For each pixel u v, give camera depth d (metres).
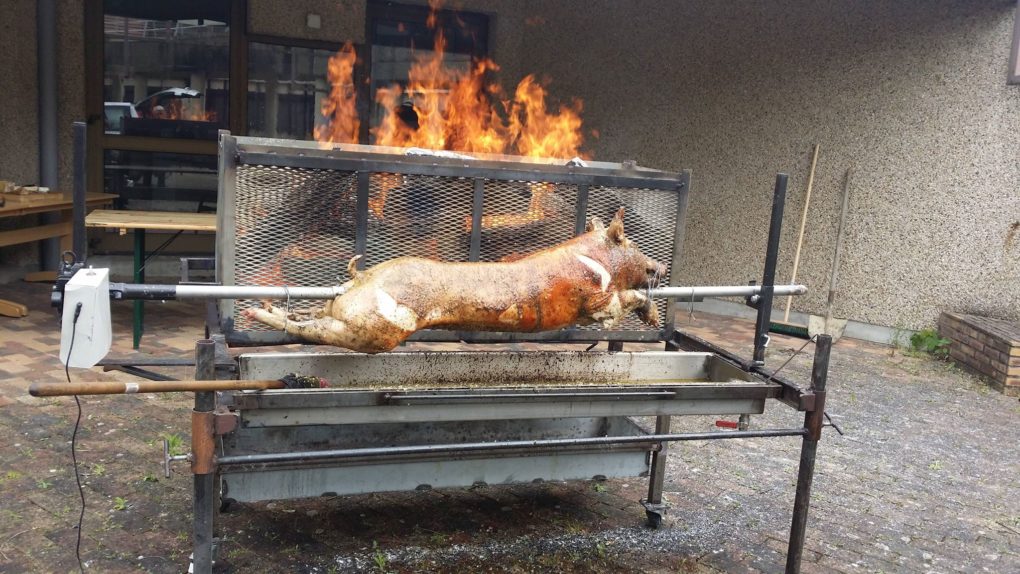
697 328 7.52
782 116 7.64
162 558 2.84
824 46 7.30
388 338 2.45
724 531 3.38
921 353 6.79
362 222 2.83
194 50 8.09
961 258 6.75
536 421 3.35
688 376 3.37
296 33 8.42
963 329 6.43
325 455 2.38
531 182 3.02
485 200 2.98
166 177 8.23
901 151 6.96
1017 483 4.09
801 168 7.58
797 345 7.02
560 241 3.12
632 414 2.74
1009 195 6.49
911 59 6.81
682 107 8.40
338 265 2.85
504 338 3.13
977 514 3.70
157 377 3.54
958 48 6.57
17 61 7.31
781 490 3.84
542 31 9.52
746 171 7.96
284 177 2.71
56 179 7.59
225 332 2.75
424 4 9.05
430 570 2.90
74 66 7.63
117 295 2.20
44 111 7.41
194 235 8.33
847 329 7.41
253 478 2.74
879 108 7.04
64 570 2.71
